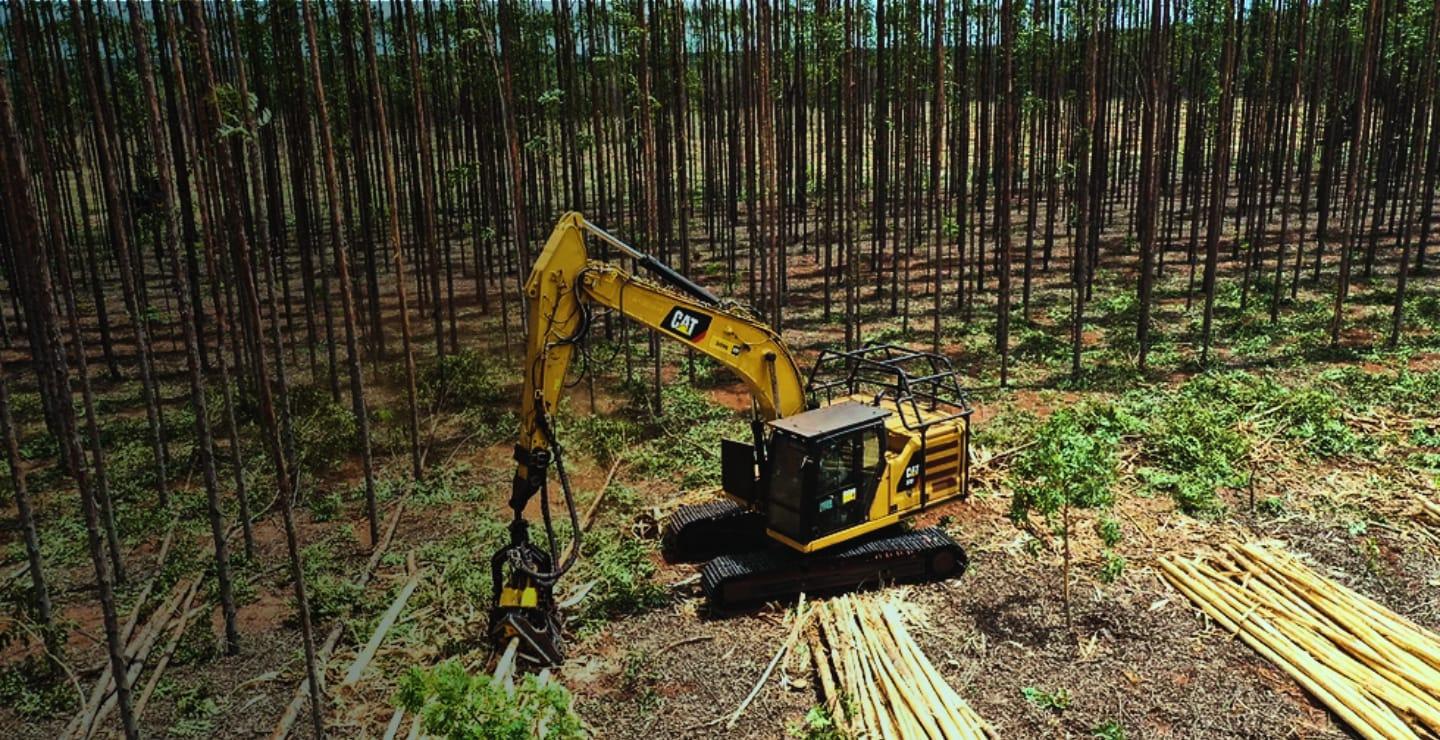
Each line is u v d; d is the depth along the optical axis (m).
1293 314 25.61
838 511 12.33
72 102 26.75
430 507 15.90
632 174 26.52
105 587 8.28
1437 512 13.87
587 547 13.98
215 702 10.55
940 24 20.00
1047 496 11.35
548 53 27.48
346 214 24.94
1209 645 11.20
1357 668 10.23
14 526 15.24
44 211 29.92
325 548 14.35
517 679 10.88
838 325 26.95
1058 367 22.47
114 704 10.36
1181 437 16.62
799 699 10.41
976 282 31.42
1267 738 9.52
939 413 14.20
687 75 30.86
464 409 20.59
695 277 33.25
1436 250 32.25
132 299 14.77
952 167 36.88
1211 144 36.94
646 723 10.05
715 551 14.08
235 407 20.08
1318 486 15.23
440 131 28.50
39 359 17.45
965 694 10.35
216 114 9.66
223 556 11.24
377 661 11.25
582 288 11.42
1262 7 30.09
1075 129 33.50
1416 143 21.55
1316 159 47.34
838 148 26.67
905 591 12.63
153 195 18.50
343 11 20.23
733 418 19.66
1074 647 11.23
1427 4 24.70
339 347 25.66
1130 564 13.12
